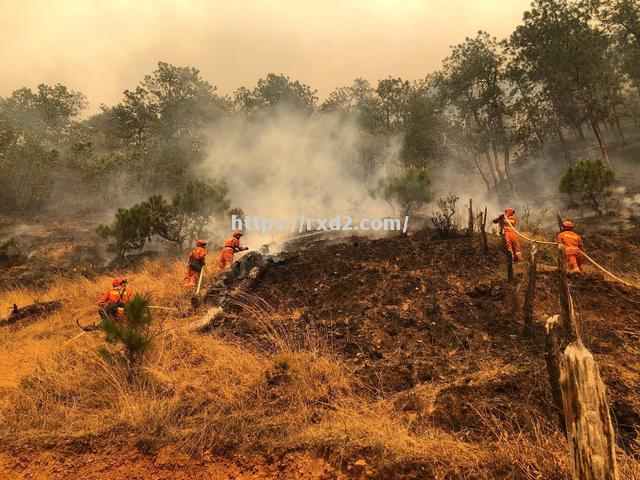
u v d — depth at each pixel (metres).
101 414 4.01
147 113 37.25
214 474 3.14
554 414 3.26
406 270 7.89
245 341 5.42
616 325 5.03
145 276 11.14
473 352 4.69
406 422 3.43
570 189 15.86
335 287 7.37
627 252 8.09
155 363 4.77
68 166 27.86
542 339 4.78
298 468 3.06
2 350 6.76
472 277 7.21
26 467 3.40
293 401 3.95
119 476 3.22
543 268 7.15
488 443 3.04
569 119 35.31
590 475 1.77
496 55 31.64
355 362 4.67
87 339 6.23
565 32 27.42
